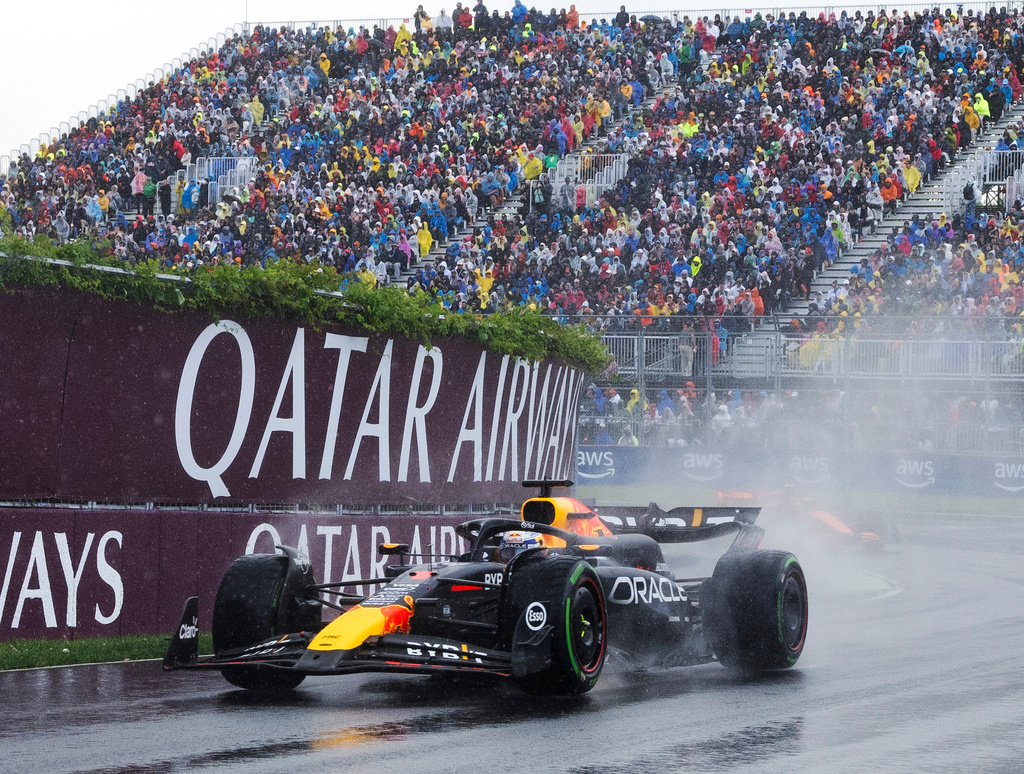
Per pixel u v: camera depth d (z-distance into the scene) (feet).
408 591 92.68
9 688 96.43
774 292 376.89
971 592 185.47
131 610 123.54
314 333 145.59
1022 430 327.26
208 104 542.16
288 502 143.02
